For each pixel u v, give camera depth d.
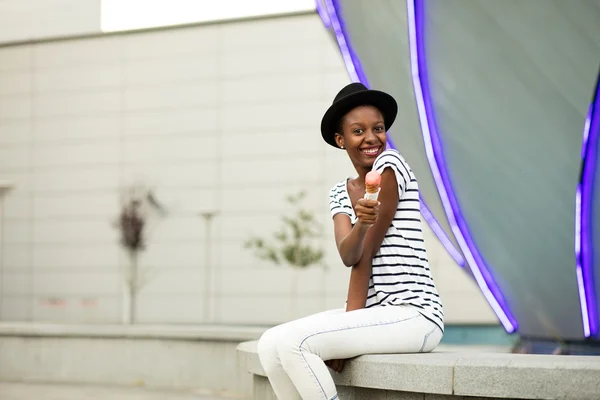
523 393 2.95
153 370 8.98
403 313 3.36
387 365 3.22
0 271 33.50
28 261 33.22
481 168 7.77
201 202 31.53
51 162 33.31
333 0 7.75
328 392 3.12
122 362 9.17
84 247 32.66
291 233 30.50
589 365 2.91
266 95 31.11
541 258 8.10
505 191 7.80
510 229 8.06
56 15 33.47
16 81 33.78
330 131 3.69
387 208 3.36
